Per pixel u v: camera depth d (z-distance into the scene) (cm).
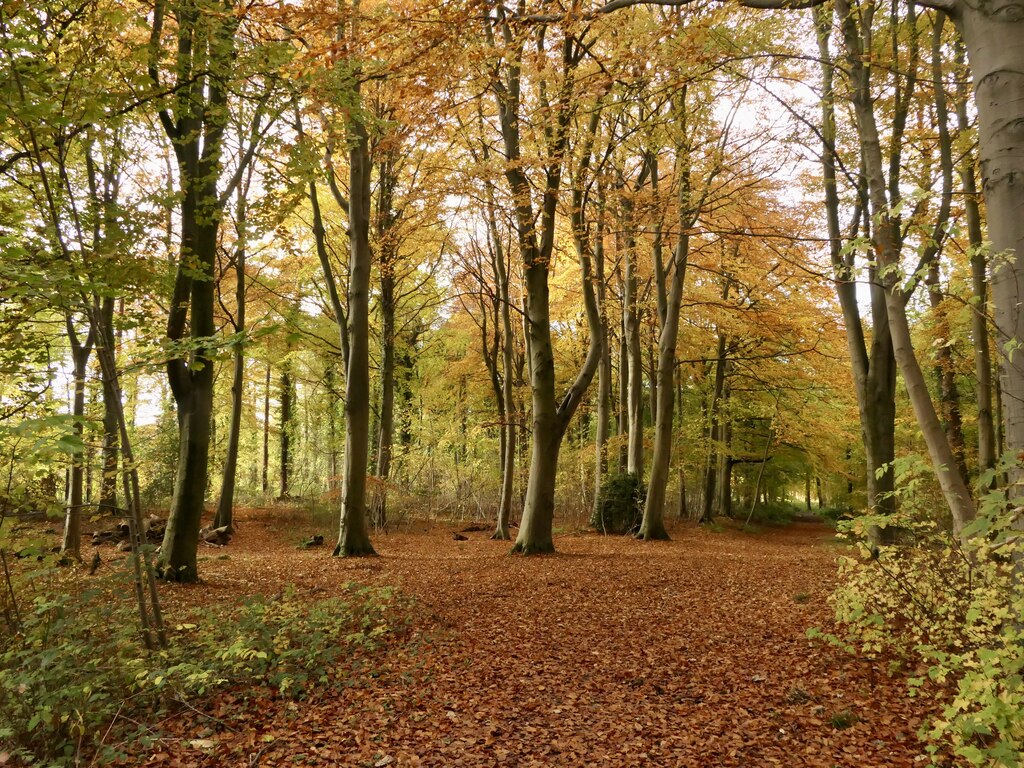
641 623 685
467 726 442
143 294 730
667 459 1603
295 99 767
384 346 1870
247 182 1387
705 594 811
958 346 1207
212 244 890
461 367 2352
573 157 1115
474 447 2495
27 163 705
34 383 523
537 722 449
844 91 850
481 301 1862
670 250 1614
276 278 1980
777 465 2561
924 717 414
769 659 551
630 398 1853
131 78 623
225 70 727
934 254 567
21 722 379
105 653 481
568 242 1681
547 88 953
